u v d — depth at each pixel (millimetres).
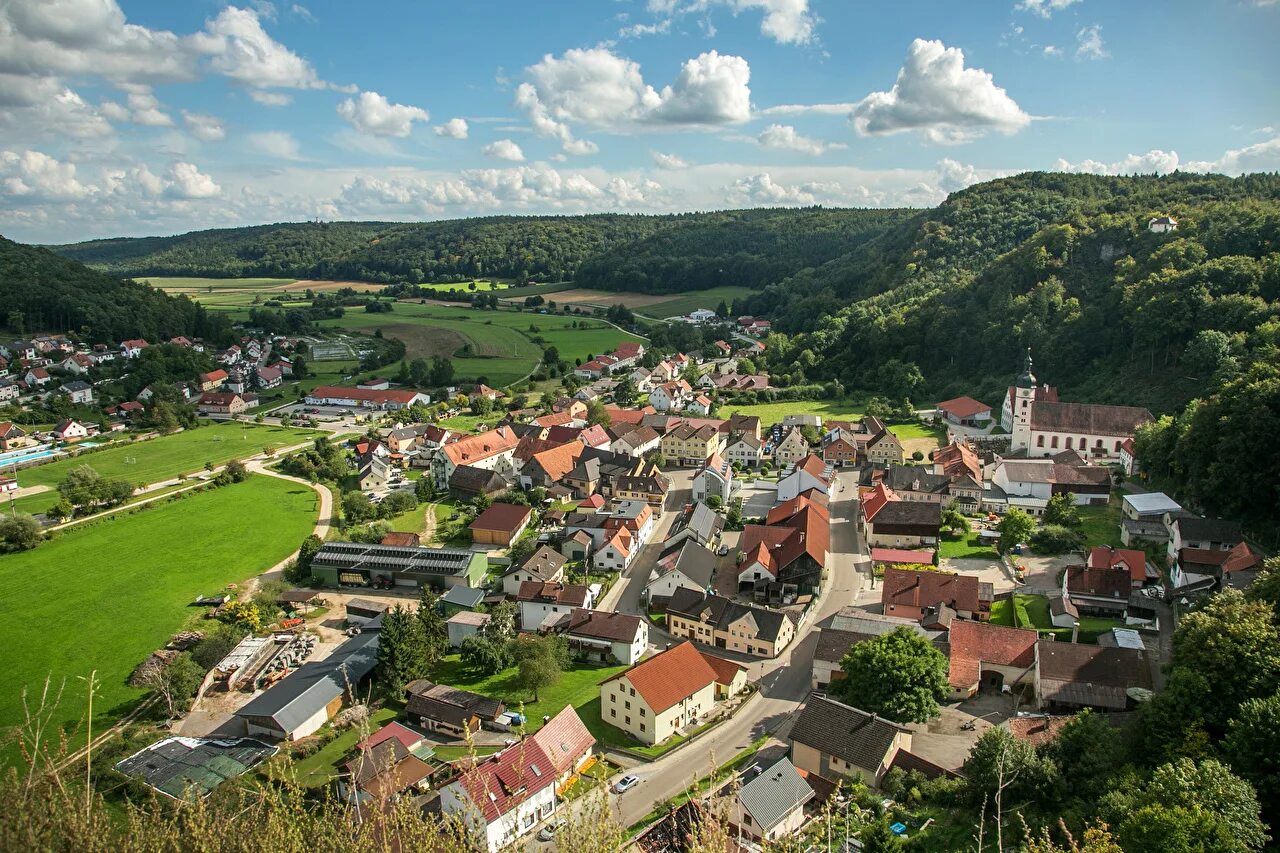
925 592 94062
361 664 88062
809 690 83438
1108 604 91250
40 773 23484
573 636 93562
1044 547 111625
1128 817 44969
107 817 24141
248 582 115062
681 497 148375
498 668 89125
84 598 109875
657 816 62250
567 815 25125
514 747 65812
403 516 141750
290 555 124562
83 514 142375
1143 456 133875
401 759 69812
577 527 124562
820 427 181375
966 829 55188
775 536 113688
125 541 130375
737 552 117875
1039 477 130125
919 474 134250
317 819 27109
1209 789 44531
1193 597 89438
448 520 138375
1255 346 148000
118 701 85812
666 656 79000
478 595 105500
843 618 88750
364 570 113188
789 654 90875
